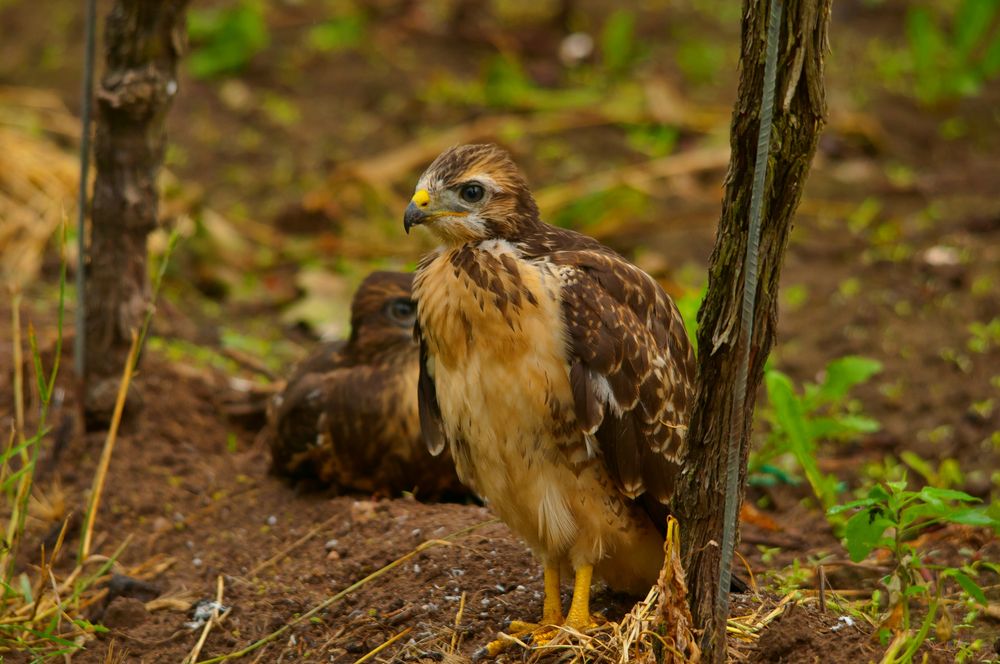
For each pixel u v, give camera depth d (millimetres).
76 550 9531
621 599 8359
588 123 18641
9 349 11914
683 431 7766
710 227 16344
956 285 14219
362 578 8883
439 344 7586
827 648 7078
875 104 18984
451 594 8438
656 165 17344
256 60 19984
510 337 7312
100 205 10297
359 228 16469
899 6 21719
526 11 21484
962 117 18672
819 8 5711
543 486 7539
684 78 19797
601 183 16750
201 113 18797
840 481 10945
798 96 5820
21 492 8805
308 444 10289
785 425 9797
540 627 7734
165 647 8312
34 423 10898
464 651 7750
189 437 11234
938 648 7504
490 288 7344
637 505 7758
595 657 7258
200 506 10258
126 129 10133
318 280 14891
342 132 18531
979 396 12055
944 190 16750
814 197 16797
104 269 10406
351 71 19859
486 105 19125
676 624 6371
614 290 7605
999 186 16703
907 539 9617
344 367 10625
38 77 19359
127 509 10055
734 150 5992
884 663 6777
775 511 10539
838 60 20312
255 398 11609
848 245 15578
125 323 10508
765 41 5773
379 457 10172
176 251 15062
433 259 7926
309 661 7969
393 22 21125
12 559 8586
